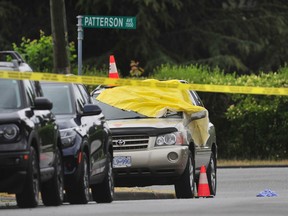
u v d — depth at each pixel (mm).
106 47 103812
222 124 77938
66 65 56250
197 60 103438
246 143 77750
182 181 45938
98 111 39781
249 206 29938
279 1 108500
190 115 47594
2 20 100125
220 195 50469
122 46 101250
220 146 78000
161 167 45188
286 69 78688
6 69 34969
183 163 45344
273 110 77000
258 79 77938
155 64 100438
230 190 54219
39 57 75000
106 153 41500
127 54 100812
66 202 40750
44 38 75438
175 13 105375
